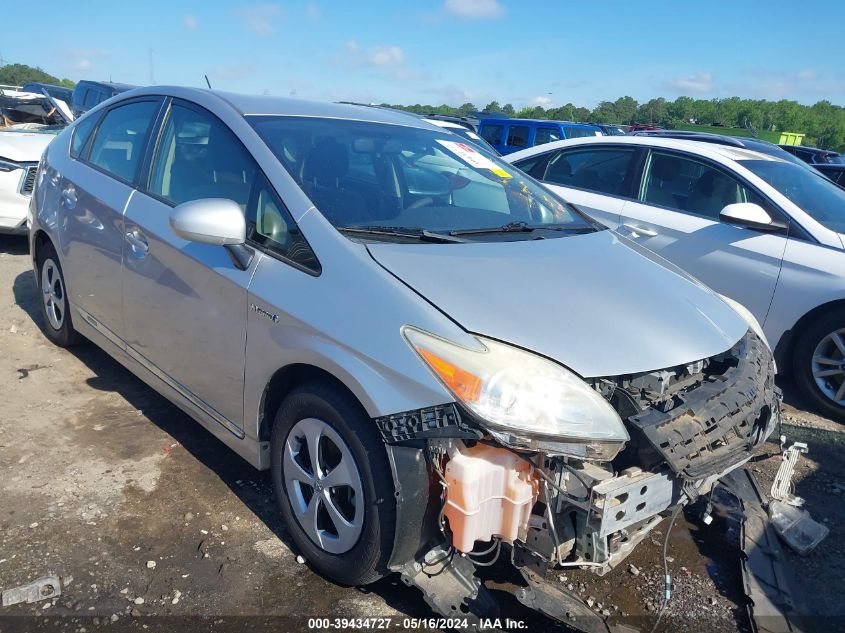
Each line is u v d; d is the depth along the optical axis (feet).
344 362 7.34
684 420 7.32
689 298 9.07
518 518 7.03
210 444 11.27
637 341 7.62
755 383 8.24
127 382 13.32
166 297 10.05
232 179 9.51
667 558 9.42
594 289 8.36
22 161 21.21
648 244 17.15
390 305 7.33
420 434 6.82
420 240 8.70
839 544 10.00
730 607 8.55
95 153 12.89
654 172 17.95
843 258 14.48
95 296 12.17
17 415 11.59
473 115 76.79
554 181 20.06
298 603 7.98
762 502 10.32
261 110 10.27
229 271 8.85
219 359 9.18
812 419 14.53
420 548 7.47
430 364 6.88
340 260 7.93
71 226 12.60
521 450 6.60
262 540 9.02
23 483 9.70
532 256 8.87
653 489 7.07
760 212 15.33
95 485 9.83
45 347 14.55
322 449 8.06
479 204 10.48
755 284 15.39
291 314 7.95
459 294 7.53
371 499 7.29
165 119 11.23
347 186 9.30
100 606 7.64
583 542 6.94
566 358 7.11
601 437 6.78
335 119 10.82
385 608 8.01
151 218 10.43
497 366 6.78
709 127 69.10
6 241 23.65
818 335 14.60
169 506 9.53
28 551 8.36
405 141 11.10
